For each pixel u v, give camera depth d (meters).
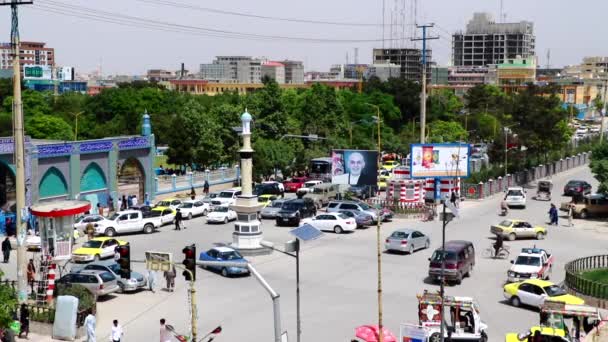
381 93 139.25
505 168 92.38
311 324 34.72
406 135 124.38
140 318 35.94
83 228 56.69
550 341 29.44
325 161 89.81
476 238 58.41
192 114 92.25
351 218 60.56
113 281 39.56
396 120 139.62
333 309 37.38
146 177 73.31
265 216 66.81
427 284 42.94
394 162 108.56
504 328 34.44
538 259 43.72
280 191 79.94
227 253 45.56
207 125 92.50
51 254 39.09
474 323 31.31
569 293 40.84
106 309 37.50
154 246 53.12
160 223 59.94
